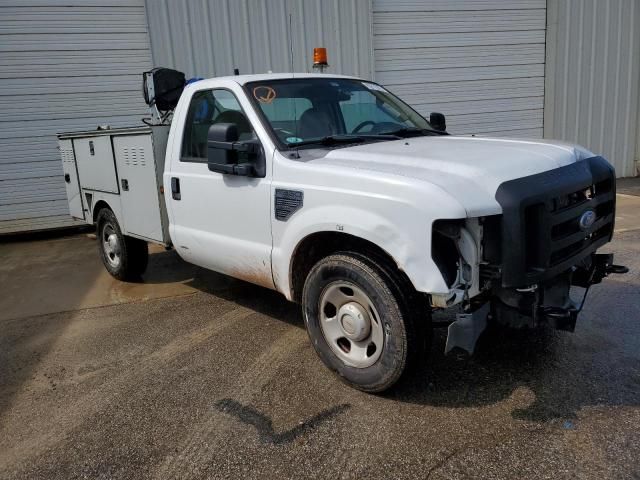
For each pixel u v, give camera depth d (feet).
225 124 12.50
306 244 11.67
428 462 8.72
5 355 14.02
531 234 9.47
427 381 11.25
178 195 15.01
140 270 19.79
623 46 39.24
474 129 37.45
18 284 21.06
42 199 30.45
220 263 14.12
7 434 10.29
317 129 13.25
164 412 10.72
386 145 12.23
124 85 30.42
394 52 34.65
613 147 40.86
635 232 23.73
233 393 11.30
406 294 9.93
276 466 8.87
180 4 30.09
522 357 12.12
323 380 11.61
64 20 29.07
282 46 31.86
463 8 35.45
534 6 36.88
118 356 13.52
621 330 13.32
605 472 8.27
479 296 10.07
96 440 9.90
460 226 9.41
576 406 10.08
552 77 38.29
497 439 9.21
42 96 29.45
